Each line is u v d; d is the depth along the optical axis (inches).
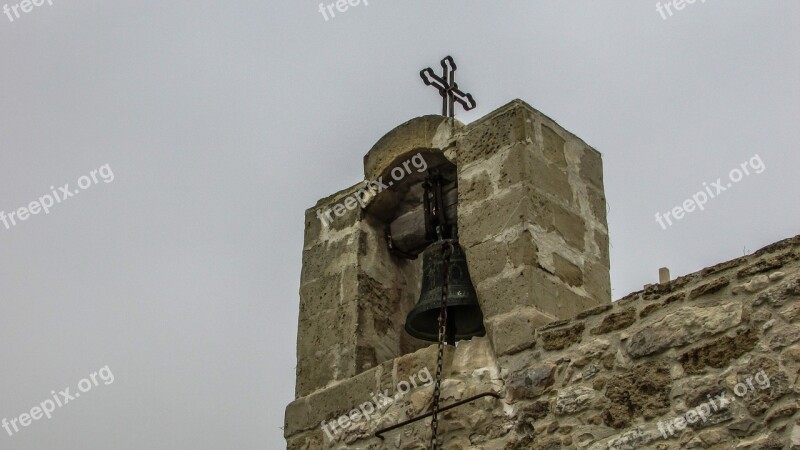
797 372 240.1
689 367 253.9
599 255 305.9
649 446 251.4
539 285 287.3
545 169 304.0
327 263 331.6
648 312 265.3
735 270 257.1
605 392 262.8
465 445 277.9
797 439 234.2
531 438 268.7
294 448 310.7
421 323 312.2
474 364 287.6
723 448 242.2
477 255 297.3
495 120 311.0
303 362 322.0
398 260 333.4
